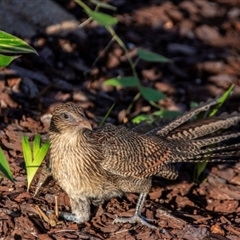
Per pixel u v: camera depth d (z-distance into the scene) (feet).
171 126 37.91
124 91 47.39
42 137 40.04
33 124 41.42
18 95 43.65
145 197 35.40
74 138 33.68
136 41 52.29
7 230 33.42
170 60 47.65
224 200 38.27
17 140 39.73
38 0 49.70
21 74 45.29
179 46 52.90
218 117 38.81
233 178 39.86
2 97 42.75
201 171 38.83
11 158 38.34
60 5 53.01
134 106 46.19
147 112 45.83
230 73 51.01
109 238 33.78
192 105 40.81
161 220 35.40
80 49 49.62
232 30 56.18
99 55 49.90
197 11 57.36
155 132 37.47
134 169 34.55
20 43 32.40
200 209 37.14
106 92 46.98
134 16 55.11
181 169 40.09
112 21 43.83
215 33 55.16
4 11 48.39
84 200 34.65
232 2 59.57
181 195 38.11
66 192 34.81
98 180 34.30
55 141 34.09
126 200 36.76
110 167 34.14
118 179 34.78
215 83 49.78
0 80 44.01
